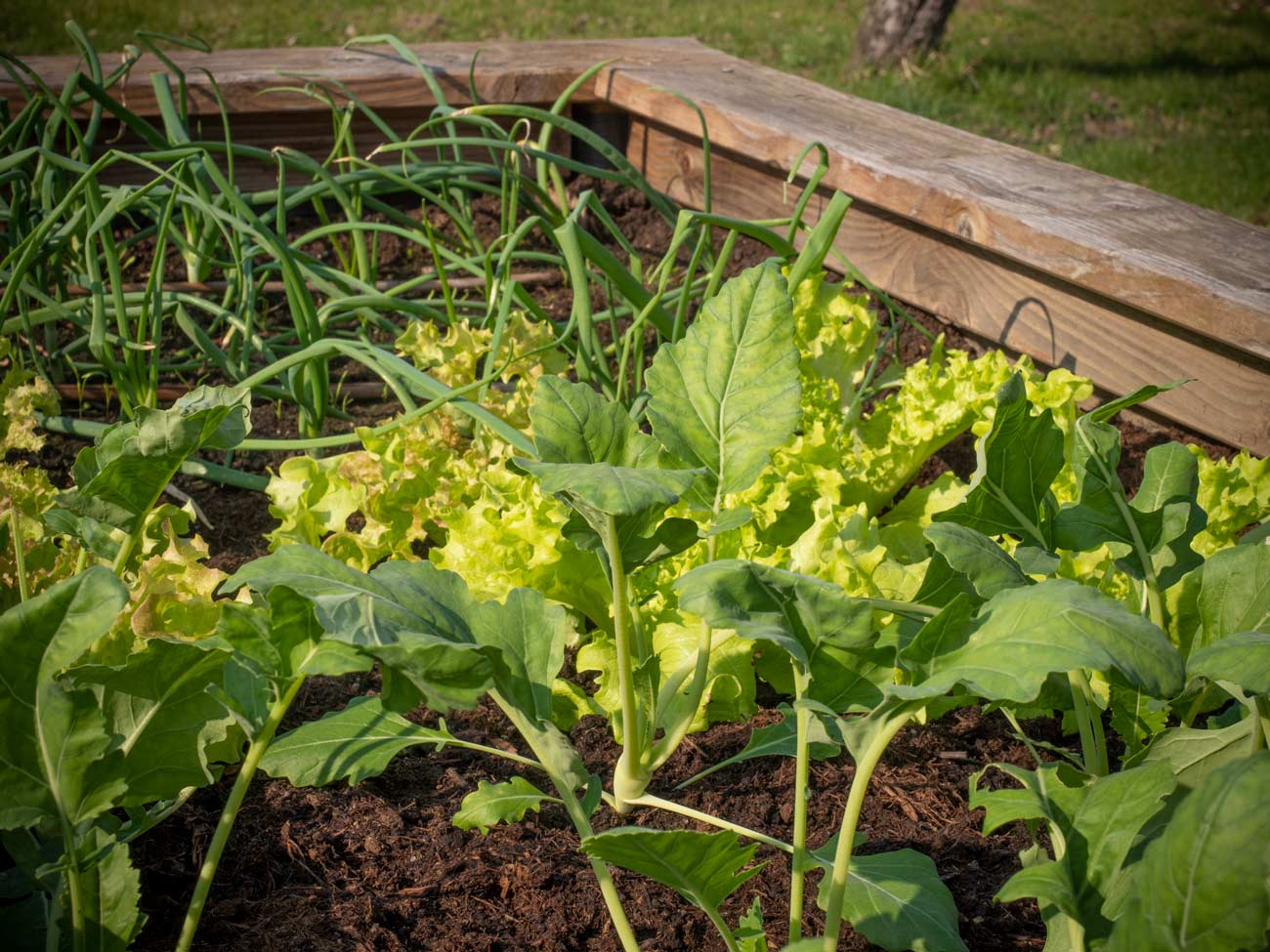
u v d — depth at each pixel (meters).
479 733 1.67
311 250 3.33
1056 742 1.68
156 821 1.28
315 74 3.43
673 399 1.37
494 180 3.64
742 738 1.65
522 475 1.80
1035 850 1.20
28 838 1.14
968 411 2.08
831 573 1.63
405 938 1.32
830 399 2.12
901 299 2.92
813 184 2.16
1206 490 1.89
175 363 2.61
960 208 2.56
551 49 3.97
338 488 1.86
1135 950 0.95
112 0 9.84
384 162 3.64
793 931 1.20
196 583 1.52
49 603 1.02
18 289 2.26
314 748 1.38
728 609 1.10
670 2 10.54
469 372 2.22
